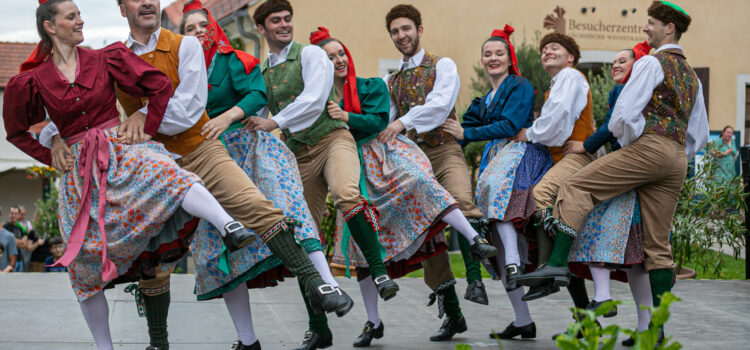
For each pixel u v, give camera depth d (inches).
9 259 426.0
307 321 212.2
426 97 189.0
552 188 175.5
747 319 211.0
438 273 189.3
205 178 148.0
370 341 184.7
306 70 169.8
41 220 521.7
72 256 135.8
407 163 180.9
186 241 142.6
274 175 158.7
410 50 192.2
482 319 215.8
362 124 178.2
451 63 191.2
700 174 316.5
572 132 183.6
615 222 169.8
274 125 162.1
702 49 572.4
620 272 188.5
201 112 148.3
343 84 185.2
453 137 192.5
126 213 137.4
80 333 191.3
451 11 525.7
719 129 572.7
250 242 139.7
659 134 164.1
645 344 93.9
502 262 189.5
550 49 189.3
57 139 144.6
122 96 149.8
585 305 192.5
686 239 315.6
